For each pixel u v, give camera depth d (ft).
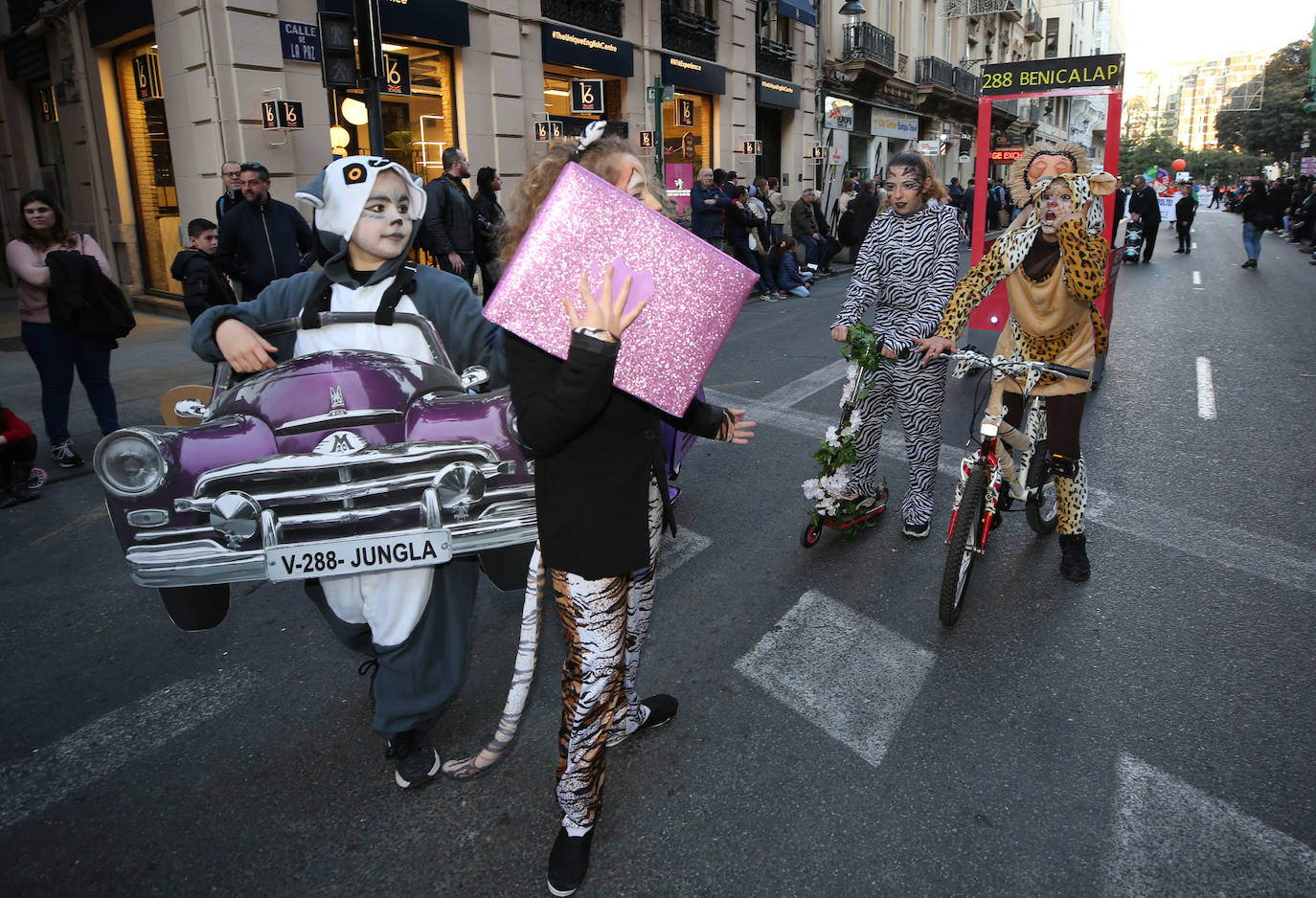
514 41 41.16
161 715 9.52
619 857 7.30
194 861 7.37
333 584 7.45
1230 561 12.85
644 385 5.96
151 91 35.99
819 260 54.19
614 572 6.31
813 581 12.46
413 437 7.22
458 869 7.24
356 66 22.30
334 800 8.11
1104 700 9.47
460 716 9.38
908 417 13.26
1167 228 123.54
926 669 10.15
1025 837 7.47
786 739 8.86
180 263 18.62
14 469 15.87
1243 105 278.26
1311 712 9.16
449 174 28.96
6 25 44.01
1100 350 12.31
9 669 10.48
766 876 7.07
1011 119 118.83
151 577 6.95
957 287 12.03
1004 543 13.75
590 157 6.43
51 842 7.63
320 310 7.45
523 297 5.81
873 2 82.89
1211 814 7.71
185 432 6.95
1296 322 34.78
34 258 16.85
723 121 60.08
